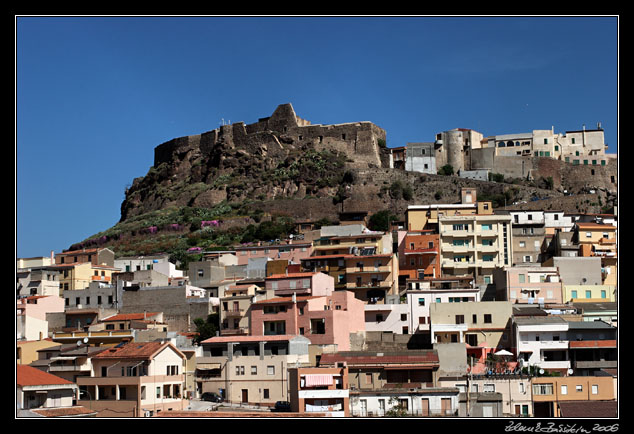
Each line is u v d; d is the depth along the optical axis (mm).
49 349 137500
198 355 140625
